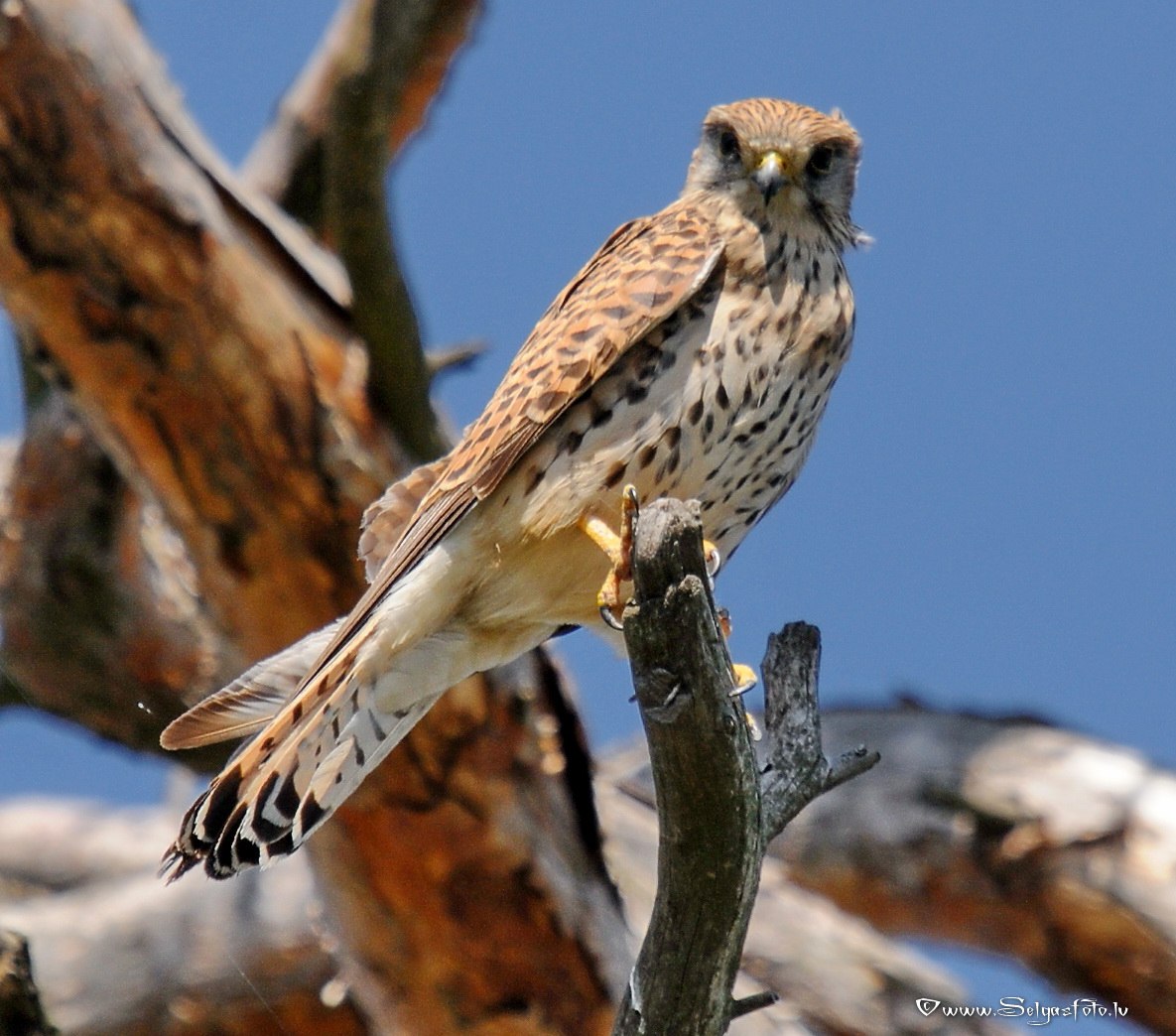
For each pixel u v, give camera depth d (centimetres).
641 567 626
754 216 933
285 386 1188
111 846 1730
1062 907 1351
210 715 838
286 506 1204
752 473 902
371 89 1126
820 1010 1279
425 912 1172
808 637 759
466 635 872
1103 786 1369
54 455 1506
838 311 916
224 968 1422
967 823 1383
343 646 840
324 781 817
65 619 1536
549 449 869
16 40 1143
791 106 1013
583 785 1182
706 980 670
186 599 1531
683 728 636
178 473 1209
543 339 909
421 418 1203
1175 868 1330
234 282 1179
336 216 1148
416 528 866
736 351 887
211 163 1191
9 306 1191
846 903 1422
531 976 1185
